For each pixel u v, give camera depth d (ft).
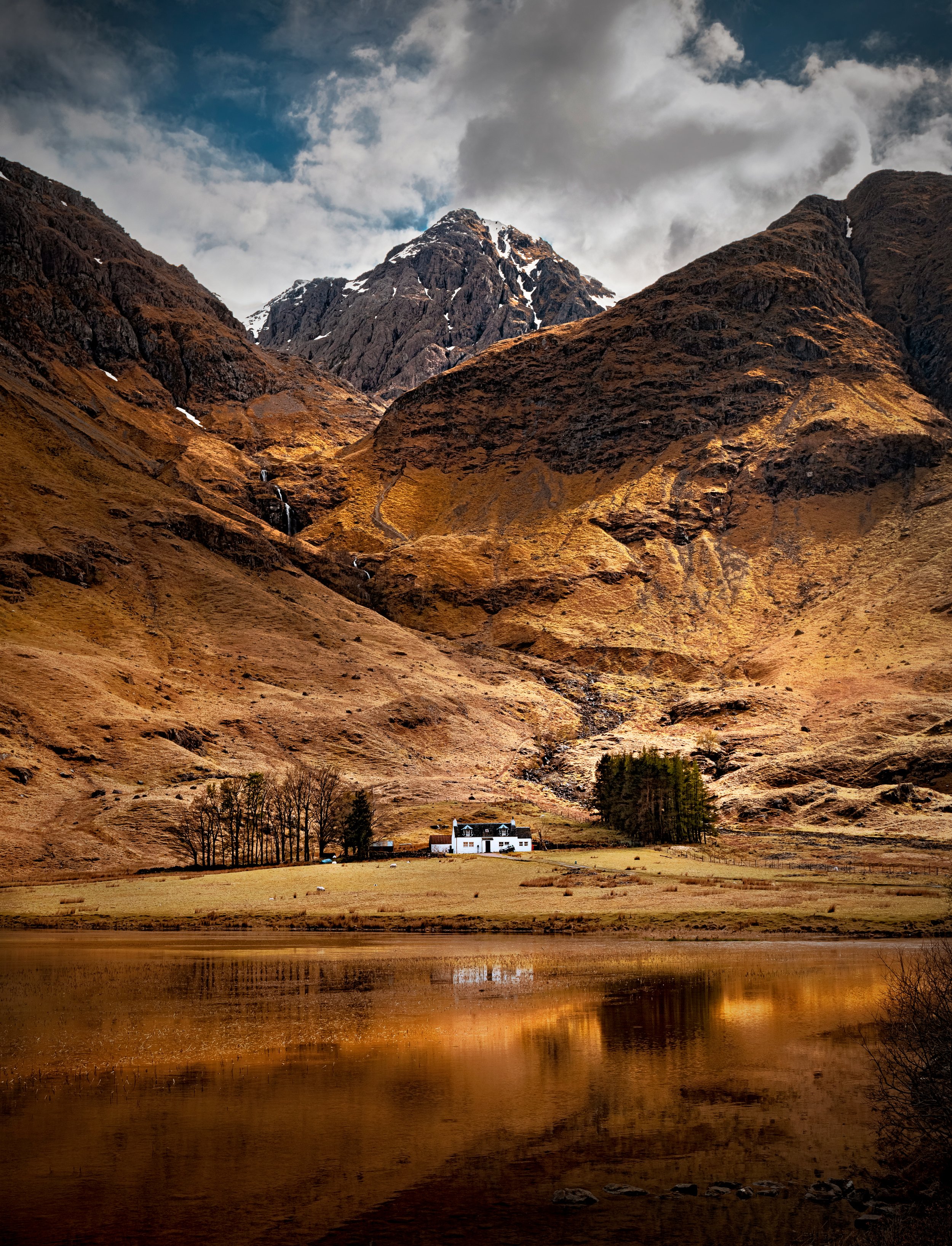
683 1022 149.59
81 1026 156.97
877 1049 129.59
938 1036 88.99
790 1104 105.70
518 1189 83.35
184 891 406.41
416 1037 143.95
